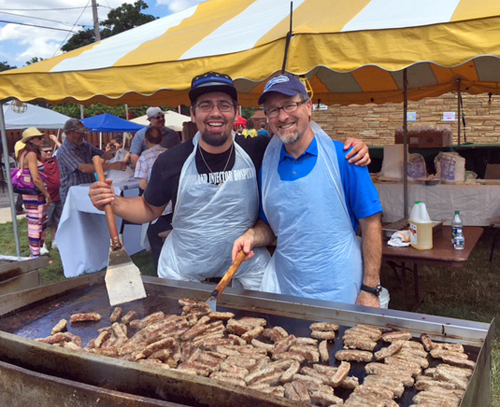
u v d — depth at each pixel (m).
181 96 6.48
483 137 10.23
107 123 11.76
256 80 3.14
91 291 2.46
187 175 2.51
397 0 3.10
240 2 4.79
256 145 2.58
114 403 1.30
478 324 1.72
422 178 5.34
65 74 3.94
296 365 1.62
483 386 1.56
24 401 1.48
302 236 2.31
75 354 1.42
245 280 2.75
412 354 1.63
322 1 3.73
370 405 1.35
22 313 2.20
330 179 2.26
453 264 3.10
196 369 1.62
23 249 7.52
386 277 5.11
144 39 4.38
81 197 5.46
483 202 4.94
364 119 10.80
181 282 2.39
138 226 6.59
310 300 2.07
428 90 8.02
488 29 2.54
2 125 4.93
